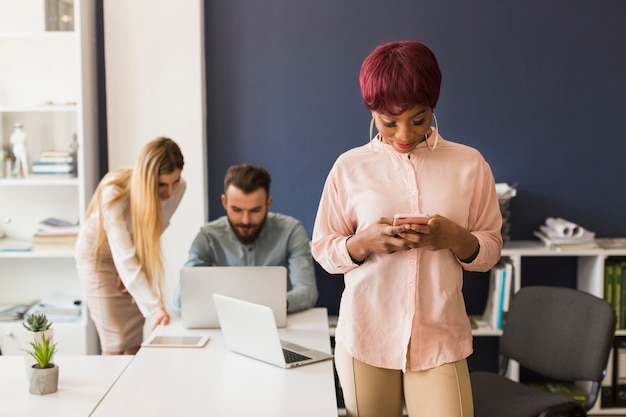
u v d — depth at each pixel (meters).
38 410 2.14
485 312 4.26
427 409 2.12
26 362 2.30
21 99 4.32
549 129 4.34
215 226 3.53
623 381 4.15
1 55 4.30
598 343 2.96
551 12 4.28
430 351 2.11
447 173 2.11
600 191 4.38
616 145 4.36
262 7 4.27
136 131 4.22
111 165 4.24
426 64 1.91
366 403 2.19
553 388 4.25
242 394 2.25
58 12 4.13
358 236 2.07
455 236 2.00
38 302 4.42
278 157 4.36
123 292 3.55
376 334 2.16
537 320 3.20
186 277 2.94
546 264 4.43
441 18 4.27
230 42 4.29
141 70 4.18
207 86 4.32
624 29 4.29
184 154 4.22
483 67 4.30
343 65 4.30
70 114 4.33
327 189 2.24
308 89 4.31
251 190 3.30
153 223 3.22
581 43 4.30
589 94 4.33
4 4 4.22
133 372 2.46
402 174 2.12
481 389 3.06
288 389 2.29
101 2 4.31
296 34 4.28
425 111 1.96
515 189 4.37
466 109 4.32
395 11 4.27
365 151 2.18
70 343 4.10
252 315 2.48
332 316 4.37
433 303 2.11
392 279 2.12
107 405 2.17
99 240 3.44
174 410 2.13
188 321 2.96
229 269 2.94
